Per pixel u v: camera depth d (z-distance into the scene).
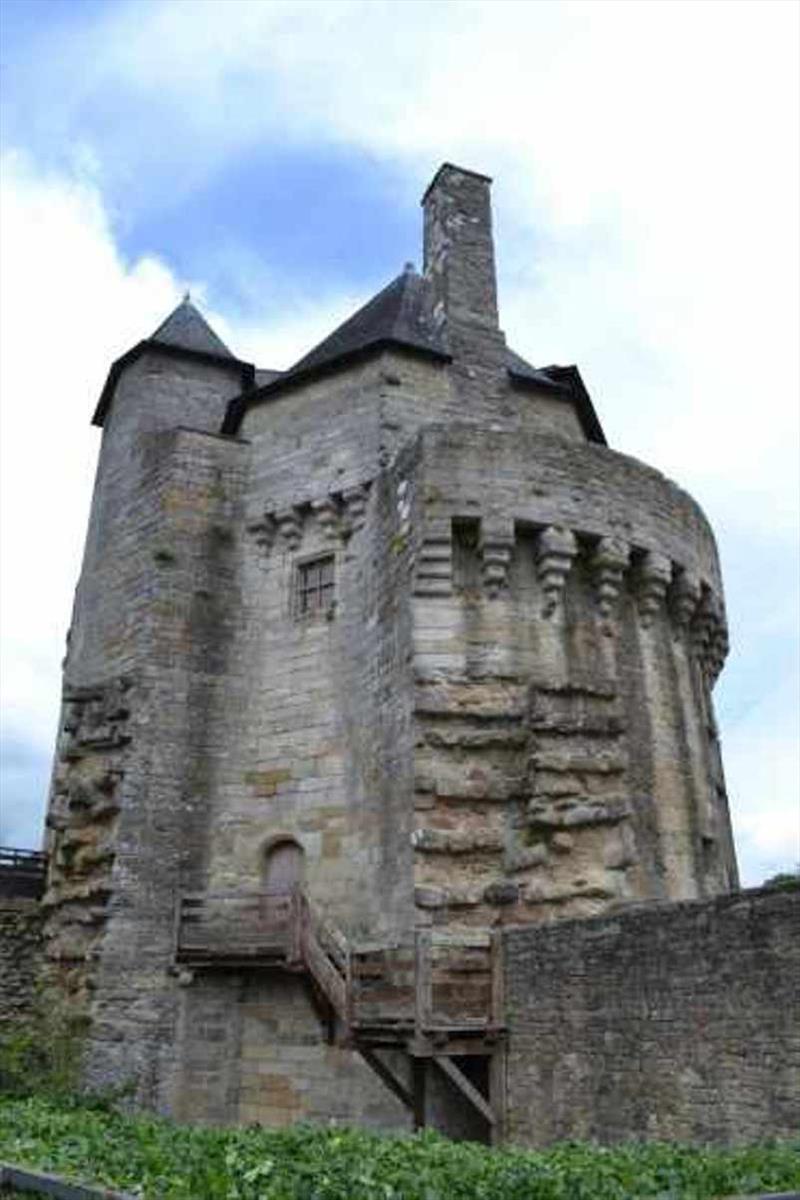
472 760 16.70
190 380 26.14
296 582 21.19
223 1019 18.00
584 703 17.61
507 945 13.43
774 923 9.48
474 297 23.19
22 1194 7.25
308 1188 6.59
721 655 22.11
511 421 22.28
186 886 19.31
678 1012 10.46
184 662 20.81
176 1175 7.15
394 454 20.55
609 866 16.27
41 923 21.11
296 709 19.98
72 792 20.66
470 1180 6.80
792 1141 8.55
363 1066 16.19
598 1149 8.34
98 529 24.73
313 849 18.61
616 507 19.20
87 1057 18.02
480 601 17.78
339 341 24.11
